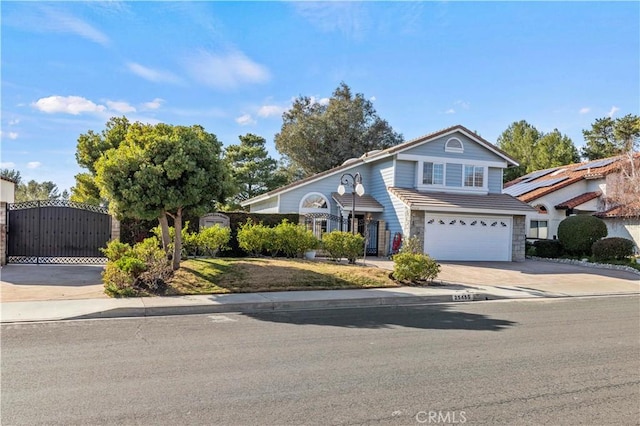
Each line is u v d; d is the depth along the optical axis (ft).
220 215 63.87
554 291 46.83
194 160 40.75
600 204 89.92
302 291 40.88
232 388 17.11
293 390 16.94
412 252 51.49
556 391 17.19
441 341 24.86
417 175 76.02
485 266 65.72
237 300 35.65
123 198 39.19
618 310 36.73
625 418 14.80
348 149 140.05
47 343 23.68
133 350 22.41
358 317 31.94
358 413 14.89
